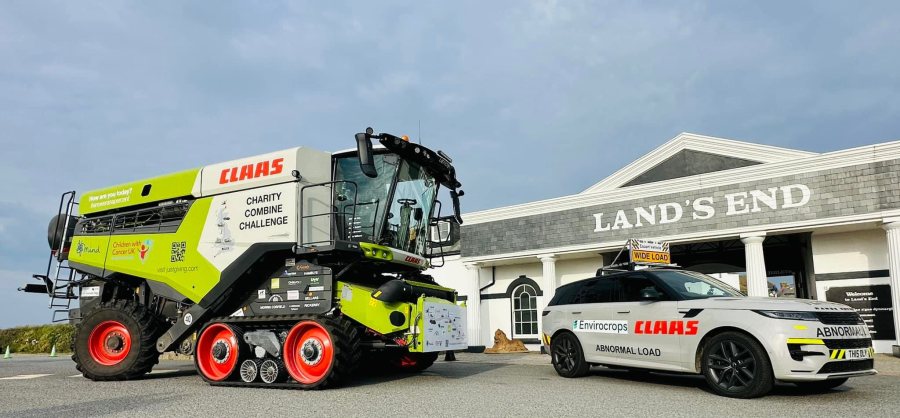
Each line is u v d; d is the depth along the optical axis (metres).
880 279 14.35
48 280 11.09
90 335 10.01
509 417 5.81
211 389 8.35
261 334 8.58
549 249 17.81
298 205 8.78
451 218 10.48
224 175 9.52
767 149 15.15
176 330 9.45
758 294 14.27
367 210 9.18
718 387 7.25
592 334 9.18
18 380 10.09
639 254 13.88
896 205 13.05
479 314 19.69
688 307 7.85
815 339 6.74
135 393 7.95
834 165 13.81
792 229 14.27
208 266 9.30
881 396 7.12
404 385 8.60
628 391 7.72
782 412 6.01
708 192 15.29
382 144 8.95
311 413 6.15
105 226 10.78
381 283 9.88
